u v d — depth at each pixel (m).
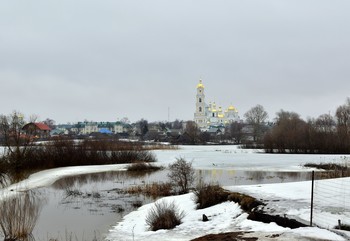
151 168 40.41
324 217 11.77
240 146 100.25
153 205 17.94
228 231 12.02
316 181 19.66
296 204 13.76
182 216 14.99
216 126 178.25
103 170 39.19
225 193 16.42
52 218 16.53
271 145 74.81
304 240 9.44
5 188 26.64
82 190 25.36
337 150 71.00
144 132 161.00
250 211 13.68
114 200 21.28
